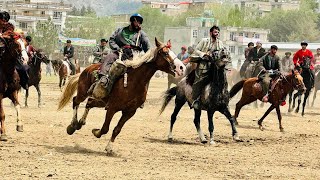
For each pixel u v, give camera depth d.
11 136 17.50
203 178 12.58
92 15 140.50
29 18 143.62
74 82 16.83
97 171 12.79
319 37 136.00
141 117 24.59
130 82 14.90
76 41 103.75
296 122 25.89
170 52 14.77
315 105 37.44
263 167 14.30
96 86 15.35
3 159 13.74
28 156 14.28
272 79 22.11
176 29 123.69
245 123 24.16
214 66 17.53
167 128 21.17
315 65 35.31
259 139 19.62
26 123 20.72
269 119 26.50
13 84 17.58
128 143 17.27
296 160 15.61
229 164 14.55
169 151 16.20
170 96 18.52
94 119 22.89
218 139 19.12
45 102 30.30
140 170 13.16
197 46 17.98
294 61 29.83
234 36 121.50
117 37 15.59
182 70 14.72
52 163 13.51
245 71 30.66
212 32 17.83
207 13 136.12
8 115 22.95
